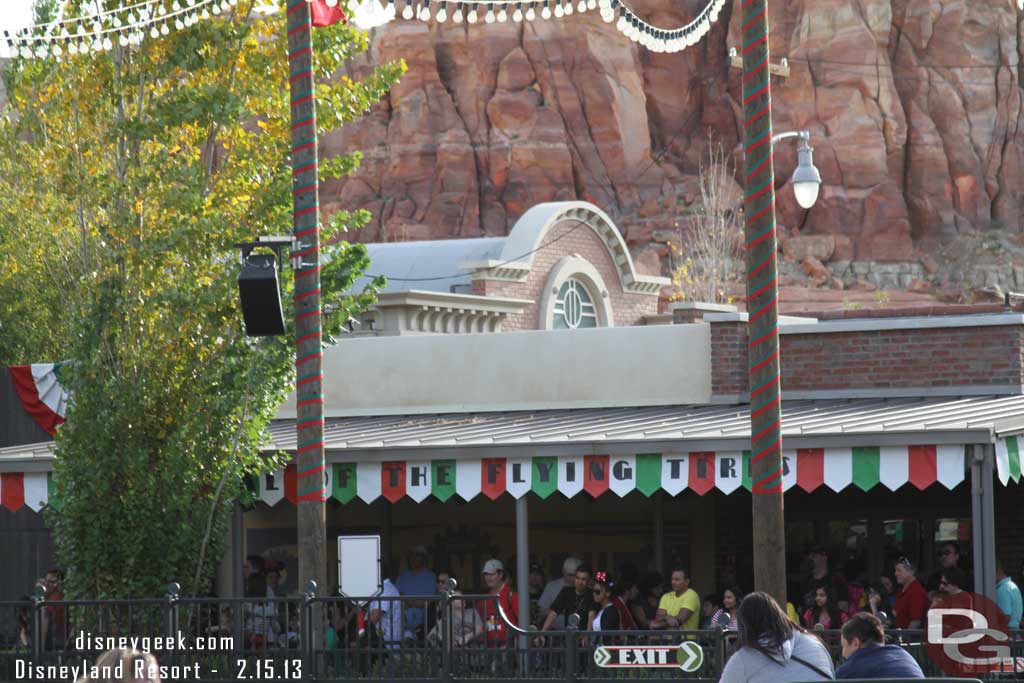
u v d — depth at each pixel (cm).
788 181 9350
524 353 2775
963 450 1978
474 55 9450
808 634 1241
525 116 9350
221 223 2327
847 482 2038
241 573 2483
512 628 1928
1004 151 9456
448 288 4444
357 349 2900
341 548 2020
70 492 2325
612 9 1959
